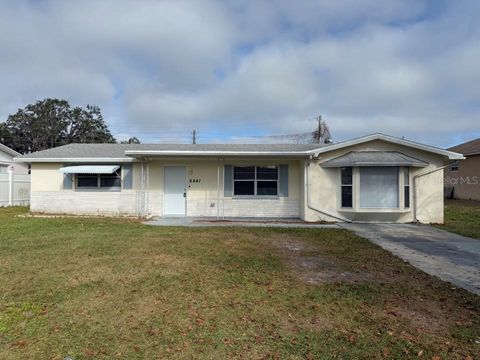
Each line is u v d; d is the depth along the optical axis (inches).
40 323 169.3
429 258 316.2
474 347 149.7
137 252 317.7
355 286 229.3
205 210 633.0
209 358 140.1
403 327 168.9
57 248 331.3
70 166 639.1
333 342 153.7
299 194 620.7
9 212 677.9
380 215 547.8
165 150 599.2
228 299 203.2
